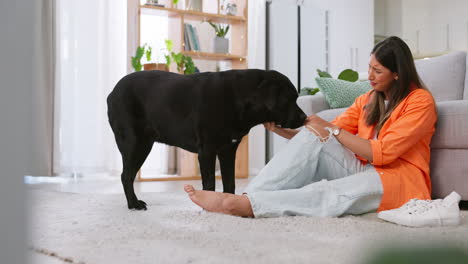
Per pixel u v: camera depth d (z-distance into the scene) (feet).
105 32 14.05
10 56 0.55
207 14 14.48
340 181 4.92
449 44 20.85
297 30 18.63
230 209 4.70
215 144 5.31
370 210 5.00
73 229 4.15
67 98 13.52
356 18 20.58
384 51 5.33
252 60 17.16
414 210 4.42
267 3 17.90
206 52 14.82
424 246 0.65
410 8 21.74
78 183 11.47
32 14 0.57
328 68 19.54
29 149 0.56
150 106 5.56
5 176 0.55
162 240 3.54
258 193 4.74
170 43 13.44
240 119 5.31
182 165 14.47
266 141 17.48
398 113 5.25
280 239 3.56
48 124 13.05
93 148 13.93
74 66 13.64
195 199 4.82
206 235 3.71
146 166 14.92
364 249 0.69
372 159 5.02
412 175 5.12
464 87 7.85
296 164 5.06
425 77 8.27
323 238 3.64
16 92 0.55
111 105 5.79
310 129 5.20
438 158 6.29
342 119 6.16
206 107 5.22
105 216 5.05
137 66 12.59
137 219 4.76
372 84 5.53
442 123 6.17
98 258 2.91
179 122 5.41
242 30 15.47
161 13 14.17
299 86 18.63
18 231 0.56
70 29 13.56
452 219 4.37
